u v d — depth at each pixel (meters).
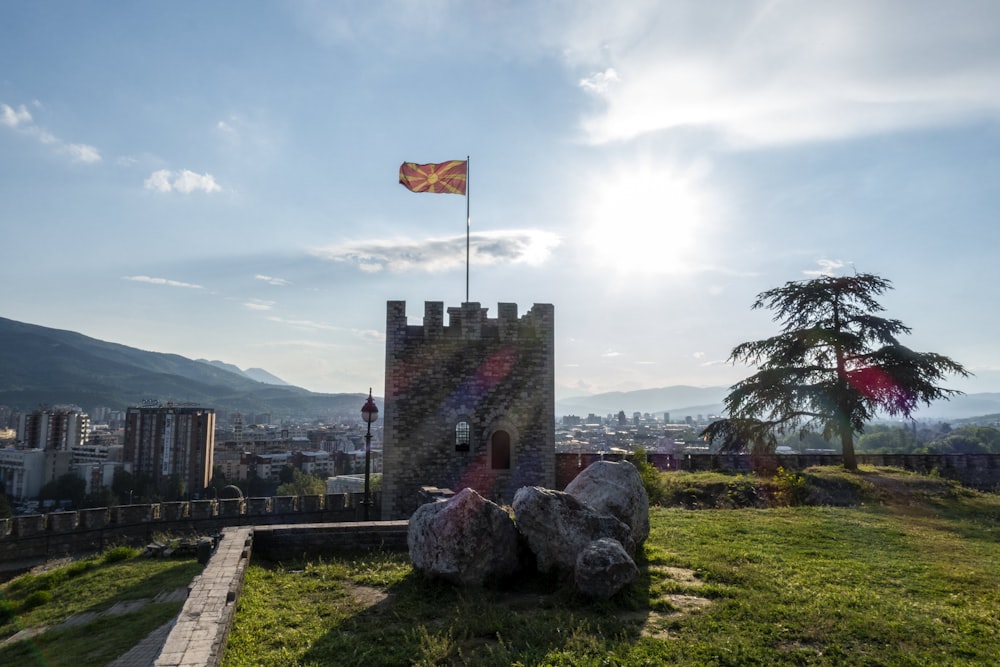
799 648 9.37
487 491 32.72
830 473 32.16
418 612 11.52
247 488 150.88
